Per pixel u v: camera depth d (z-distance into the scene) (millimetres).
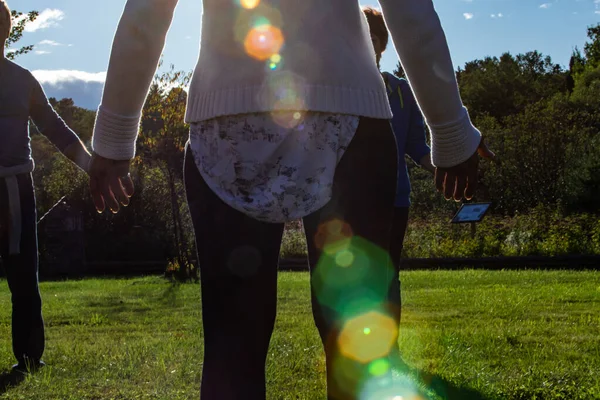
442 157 2029
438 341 5605
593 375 4551
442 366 4699
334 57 1878
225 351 1881
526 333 6465
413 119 4977
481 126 33781
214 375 1884
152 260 23156
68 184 25281
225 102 1869
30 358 5059
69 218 21531
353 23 1947
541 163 28922
